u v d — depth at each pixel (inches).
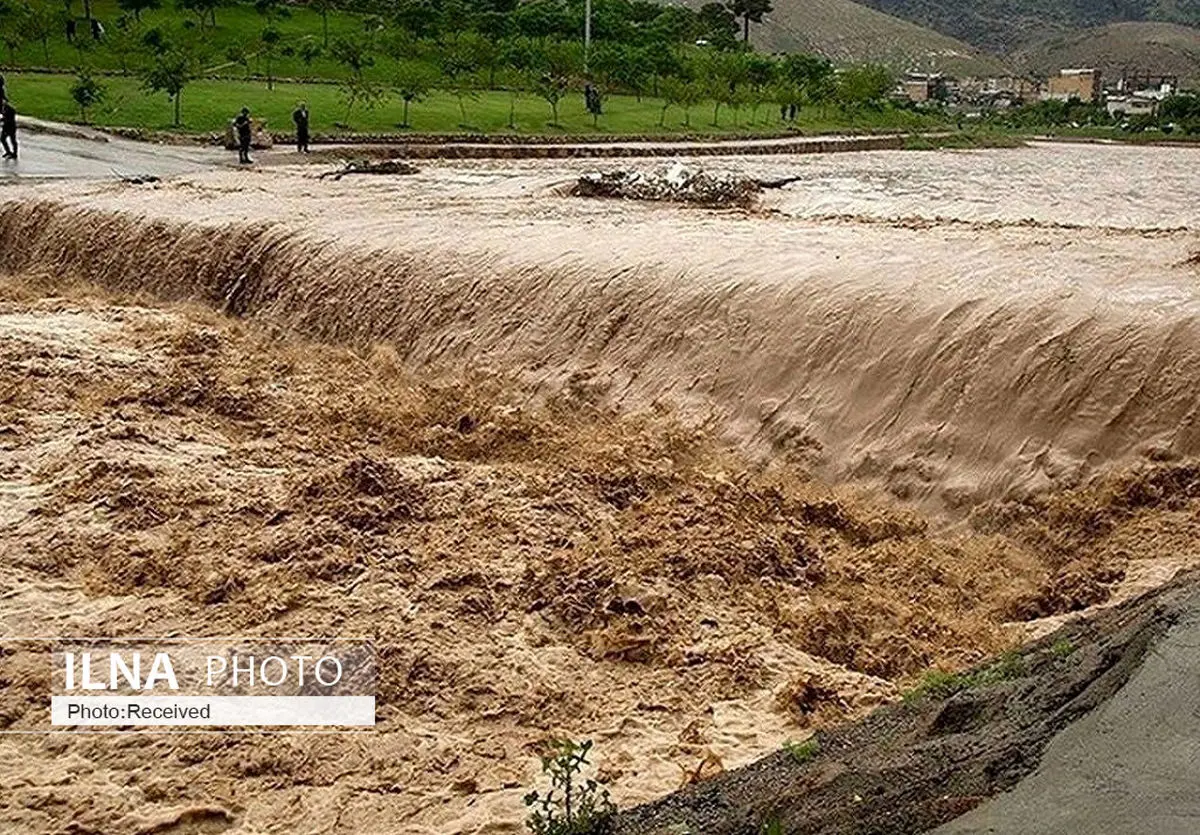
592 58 2239.2
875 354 541.0
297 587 402.6
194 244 826.2
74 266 876.0
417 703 344.2
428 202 968.3
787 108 2365.9
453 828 283.4
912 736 249.6
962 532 478.3
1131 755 180.9
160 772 311.3
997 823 169.6
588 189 1040.8
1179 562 417.7
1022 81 5625.0
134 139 1392.7
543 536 446.0
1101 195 1306.6
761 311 586.6
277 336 760.3
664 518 464.8
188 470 502.3
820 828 199.2
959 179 1473.9
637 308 628.1
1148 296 520.7
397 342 707.4
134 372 637.9
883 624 398.0
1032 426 490.9
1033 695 231.6
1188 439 464.4
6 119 1158.3
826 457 529.3
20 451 519.8
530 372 637.3
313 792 304.2
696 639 377.4
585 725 333.1
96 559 424.5
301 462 533.6
